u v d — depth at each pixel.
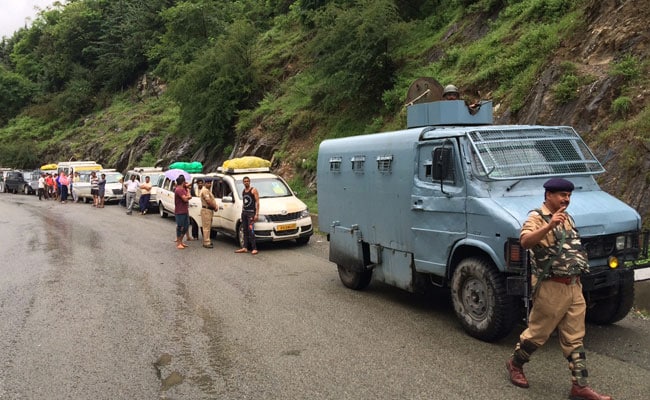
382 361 5.51
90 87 56.69
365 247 8.23
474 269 5.97
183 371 5.37
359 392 4.78
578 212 5.65
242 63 28.97
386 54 19.36
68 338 6.44
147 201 22.91
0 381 5.17
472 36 18.59
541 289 4.51
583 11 13.53
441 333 6.37
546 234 4.36
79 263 11.56
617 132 10.08
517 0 17.72
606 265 5.73
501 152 6.26
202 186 13.64
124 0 59.56
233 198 13.80
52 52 66.12
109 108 52.56
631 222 5.88
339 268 8.96
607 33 12.27
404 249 7.21
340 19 20.09
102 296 8.54
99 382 5.11
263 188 14.19
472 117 7.35
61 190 31.27
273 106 26.19
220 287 9.08
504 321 5.73
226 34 35.12
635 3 12.12
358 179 8.18
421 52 19.89
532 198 5.99
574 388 4.49
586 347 5.77
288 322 6.96
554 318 4.51
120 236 16.02
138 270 10.69
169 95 31.30
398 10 21.81
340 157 8.70
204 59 29.25
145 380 5.15
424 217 6.78
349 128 20.64
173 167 21.86
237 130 26.73
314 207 17.92
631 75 10.82
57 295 8.64
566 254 4.46
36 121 58.97
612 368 5.18
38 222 20.30
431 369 5.26
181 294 8.61
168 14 42.91
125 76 54.31
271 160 23.61
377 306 7.68
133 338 6.41
